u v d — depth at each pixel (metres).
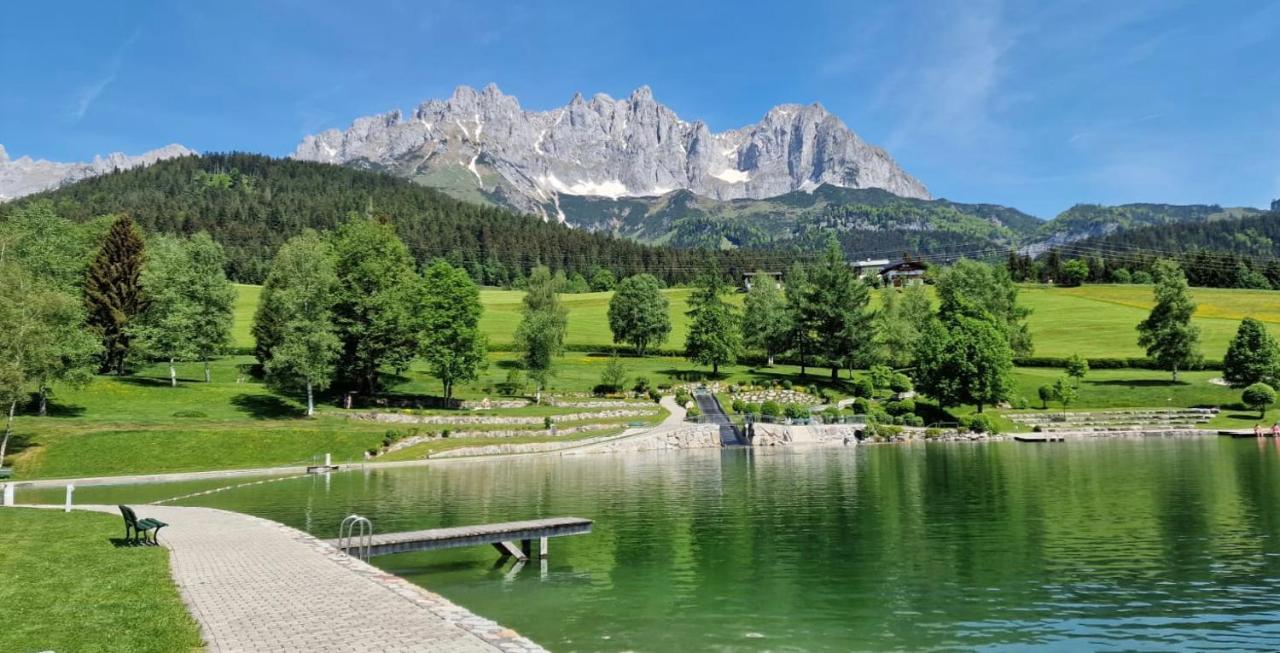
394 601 16.97
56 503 38.75
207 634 14.24
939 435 85.75
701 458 68.06
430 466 60.59
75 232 92.69
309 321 75.06
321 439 64.12
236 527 28.67
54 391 72.81
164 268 87.75
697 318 118.00
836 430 84.25
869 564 26.22
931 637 18.66
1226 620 19.77
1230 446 69.69
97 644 13.32
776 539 30.58
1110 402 100.94
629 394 101.12
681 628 19.28
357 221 85.12
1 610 15.70
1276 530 30.86
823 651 17.64
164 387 80.19
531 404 90.25
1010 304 128.12
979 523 33.59
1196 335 106.81
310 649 13.28
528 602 21.69
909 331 119.50
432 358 81.88
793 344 125.00
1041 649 17.80
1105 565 25.69
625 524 34.06
